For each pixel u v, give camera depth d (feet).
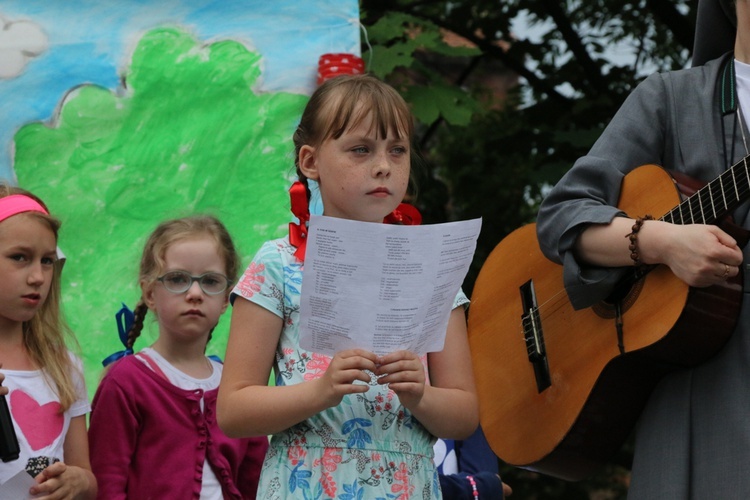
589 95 44.75
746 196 15.05
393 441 15.23
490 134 46.52
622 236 15.93
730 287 15.23
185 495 19.85
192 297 20.65
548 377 18.45
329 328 14.33
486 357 19.75
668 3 43.14
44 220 18.71
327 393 14.29
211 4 25.59
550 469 18.51
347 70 25.53
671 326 15.60
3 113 24.53
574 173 17.07
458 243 14.23
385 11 39.19
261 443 21.27
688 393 15.66
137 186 24.82
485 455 22.25
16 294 18.31
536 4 46.62
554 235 16.87
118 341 24.14
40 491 17.67
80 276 24.22
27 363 19.01
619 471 49.26
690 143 16.49
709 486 15.10
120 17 25.29
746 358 15.16
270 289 15.58
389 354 14.46
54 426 18.83
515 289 19.69
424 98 36.50
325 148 15.42
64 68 24.86
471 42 47.24
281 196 25.22
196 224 21.26
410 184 19.65
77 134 24.76
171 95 25.23
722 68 16.74
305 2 25.89
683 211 15.96
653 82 17.20
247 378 15.26
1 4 24.82
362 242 13.89
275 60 25.63
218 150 25.22
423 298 14.28
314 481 14.93
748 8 16.14
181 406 20.42
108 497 19.57
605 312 17.24
